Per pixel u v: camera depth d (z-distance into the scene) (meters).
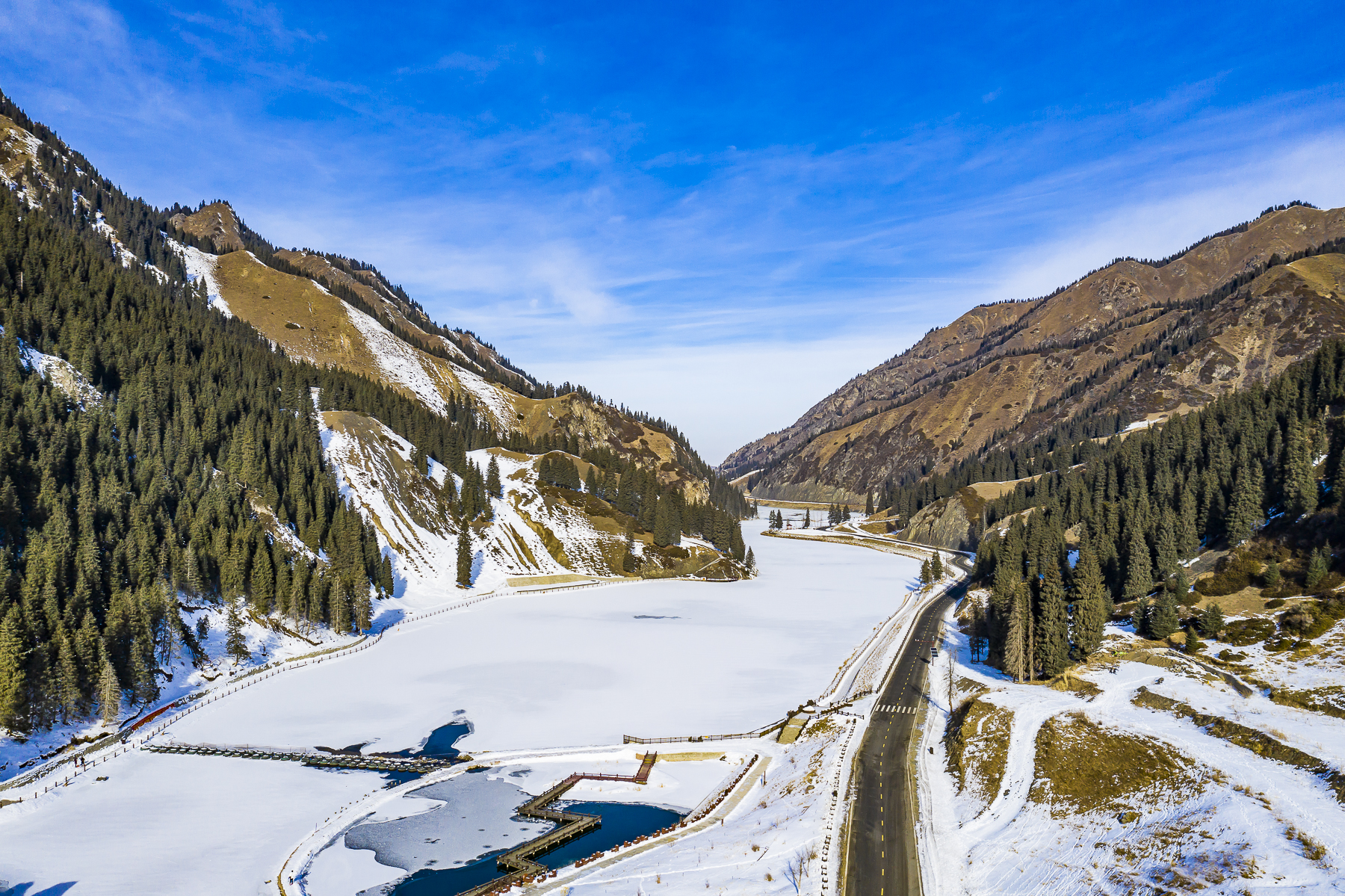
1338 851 44.66
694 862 54.97
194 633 107.44
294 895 53.88
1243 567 100.81
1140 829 52.38
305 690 102.00
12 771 73.56
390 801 70.69
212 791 72.31
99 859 59.00
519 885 53.50
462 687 103.62
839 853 54.47
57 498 104.94
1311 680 73.31
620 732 88.19
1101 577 95.38
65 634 85.44
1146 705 75.00
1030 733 71.50
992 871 51.50
